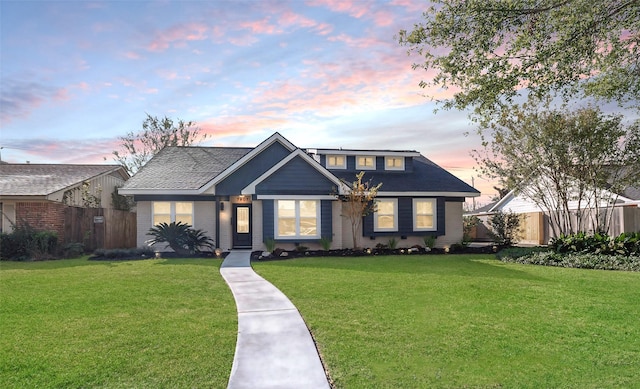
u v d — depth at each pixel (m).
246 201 18.83
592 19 8.06
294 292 8.48
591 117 15.14
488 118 10.26
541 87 9.15
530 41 8.56
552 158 16.00
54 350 5.07
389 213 18.92
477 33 8.88
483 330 5.91
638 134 15.19
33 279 10.05
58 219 16.64
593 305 7.43
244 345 5.28
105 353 4.97
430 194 18.97
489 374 4.43
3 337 5.57
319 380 4.28
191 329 5.93
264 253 15.64
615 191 15.98
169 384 4.14
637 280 10.05
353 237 17.36
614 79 9.97
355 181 18.75
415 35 9.39
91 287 8.98
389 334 5.70
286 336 5.64
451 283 9.48
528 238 23.95
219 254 15.66
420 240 19.22
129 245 20.80
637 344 5.39
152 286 9.11
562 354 5.03
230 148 22.09
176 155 20.83
